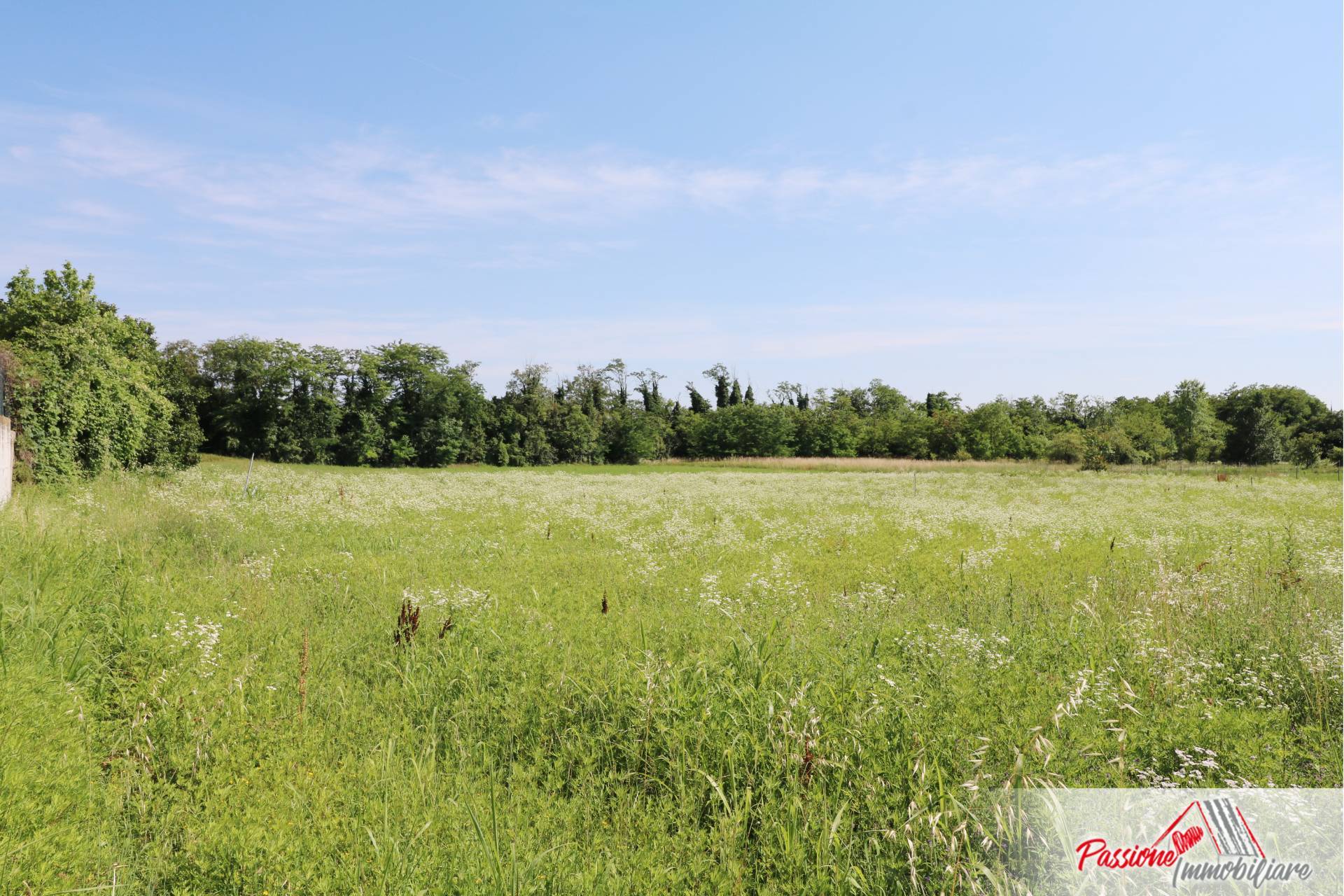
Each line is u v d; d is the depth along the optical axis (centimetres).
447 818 483
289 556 1355
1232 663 698
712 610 958
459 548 1534
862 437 9038
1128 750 503
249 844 429
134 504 1855
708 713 563
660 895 414
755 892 429
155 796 503
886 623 882
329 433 7100
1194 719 528
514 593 1044
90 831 449
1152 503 2722
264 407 6894
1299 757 521
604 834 479
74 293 4128
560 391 8819
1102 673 639
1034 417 9312
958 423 7925
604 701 620
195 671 678
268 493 2606
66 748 531
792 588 1107
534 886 406
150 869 425
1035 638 791
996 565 1389
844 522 2142
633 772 539
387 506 2338
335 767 552
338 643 816
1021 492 3478
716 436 9100
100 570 1011
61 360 2458
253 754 557
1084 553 1521
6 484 1841
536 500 2842
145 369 3562
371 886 405
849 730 536
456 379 7538
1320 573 1120
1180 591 944
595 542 1684
